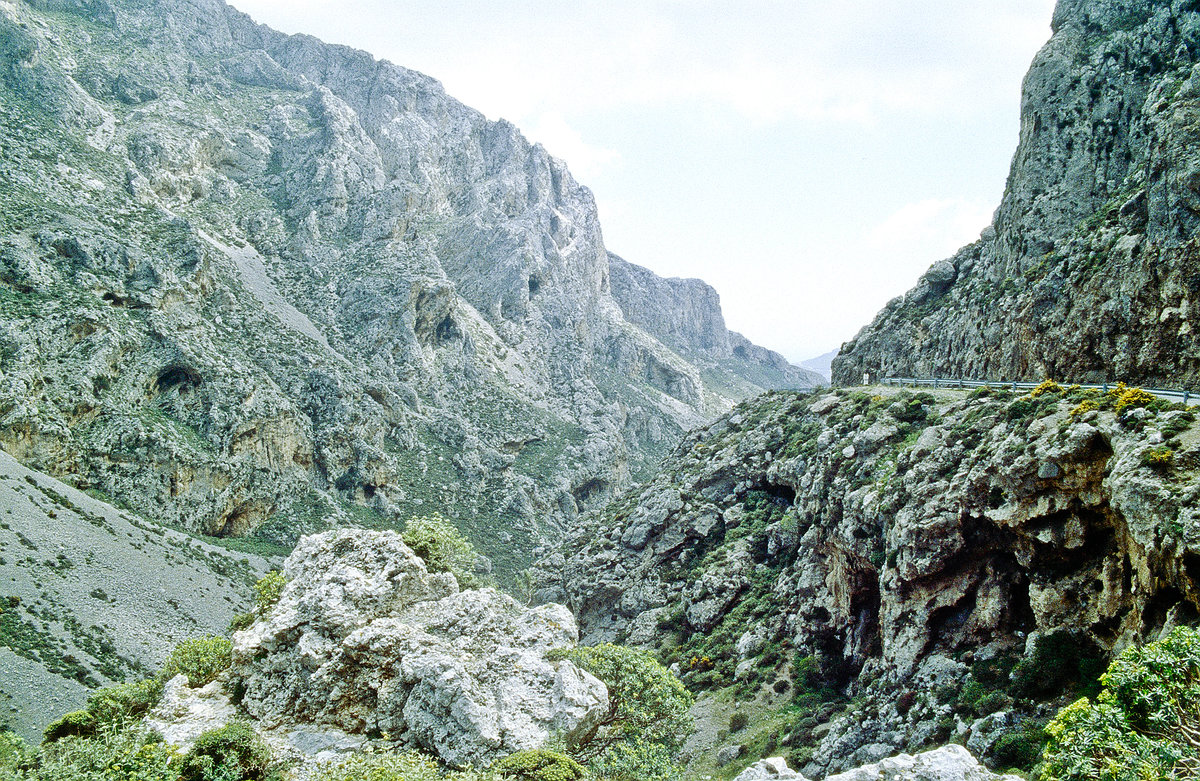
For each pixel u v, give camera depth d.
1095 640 37.34
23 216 136.00
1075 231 66.81
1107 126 72.31
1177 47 68.75
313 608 32.59
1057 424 42.69
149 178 187.00
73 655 74.75
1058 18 82.88
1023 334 66.94
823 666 59.44
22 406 109.38
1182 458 32.97
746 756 53.31
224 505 128.88
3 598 77.00
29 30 186.88
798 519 75.88
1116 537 37.28
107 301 135.62
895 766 21.00
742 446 93.81
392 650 31.38
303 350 172.25
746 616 72.50
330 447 156.88
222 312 165.88
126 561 96.81
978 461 48.12
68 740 30.89
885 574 51.78
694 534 88.19
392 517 156.62
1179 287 50.66
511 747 27.41
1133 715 22.66
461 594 33.78
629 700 35.59
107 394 125.12
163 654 84.19
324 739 29.56
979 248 91.56
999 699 38.91
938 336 87.88
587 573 94.25
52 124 172.75
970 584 46.28
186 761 26.98
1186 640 23.33
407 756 26.75
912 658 46.88
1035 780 32.25
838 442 72.12
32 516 91.94
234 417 138.25
